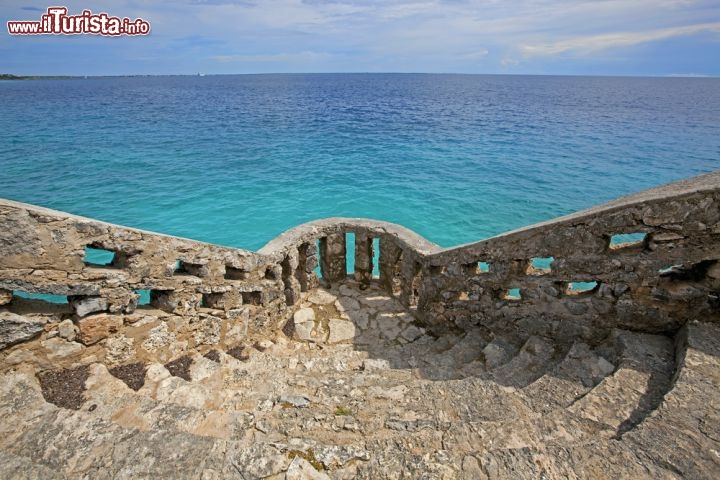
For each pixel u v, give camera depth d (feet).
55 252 15.49
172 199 74.02
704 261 17.92
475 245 23.21
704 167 96.78
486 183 85.56
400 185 84.28
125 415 14.37
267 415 15.69
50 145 113.70
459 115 200.44
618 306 19.65
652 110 224.74
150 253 18.52
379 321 28.89
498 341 23.35
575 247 19.92
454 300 25.70
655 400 14.52
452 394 16.81
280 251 27.07
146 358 19.38
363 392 18.01
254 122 170.19
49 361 16.52
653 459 11.11
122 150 110.63
